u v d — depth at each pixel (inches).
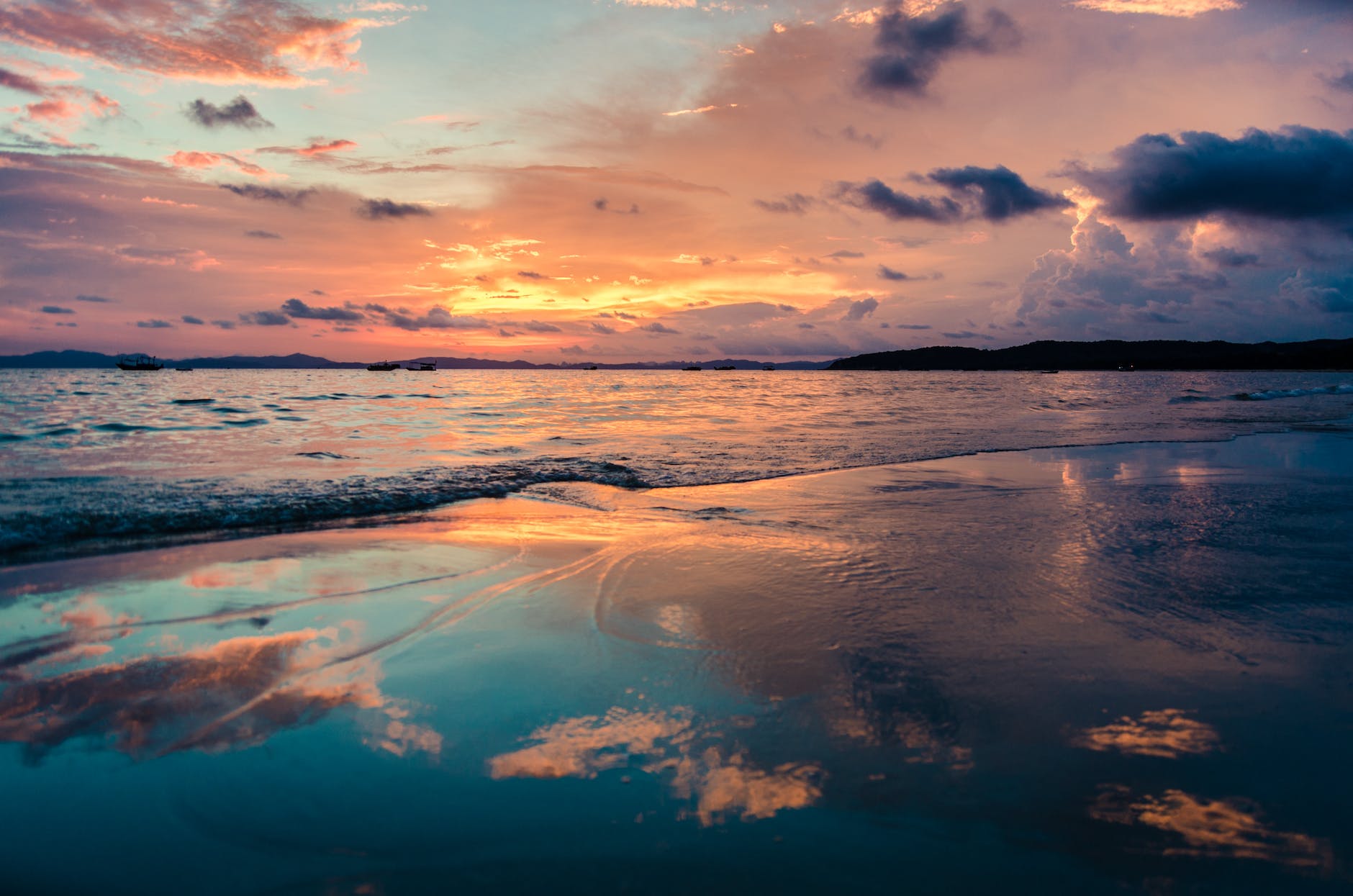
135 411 998.4
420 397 1606.8
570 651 156.3
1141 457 517.3
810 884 86.3
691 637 165.5
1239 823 97.7
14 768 109.6
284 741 118.0
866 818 98.8
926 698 134.5
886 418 969.5
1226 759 113.3
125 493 344.5
